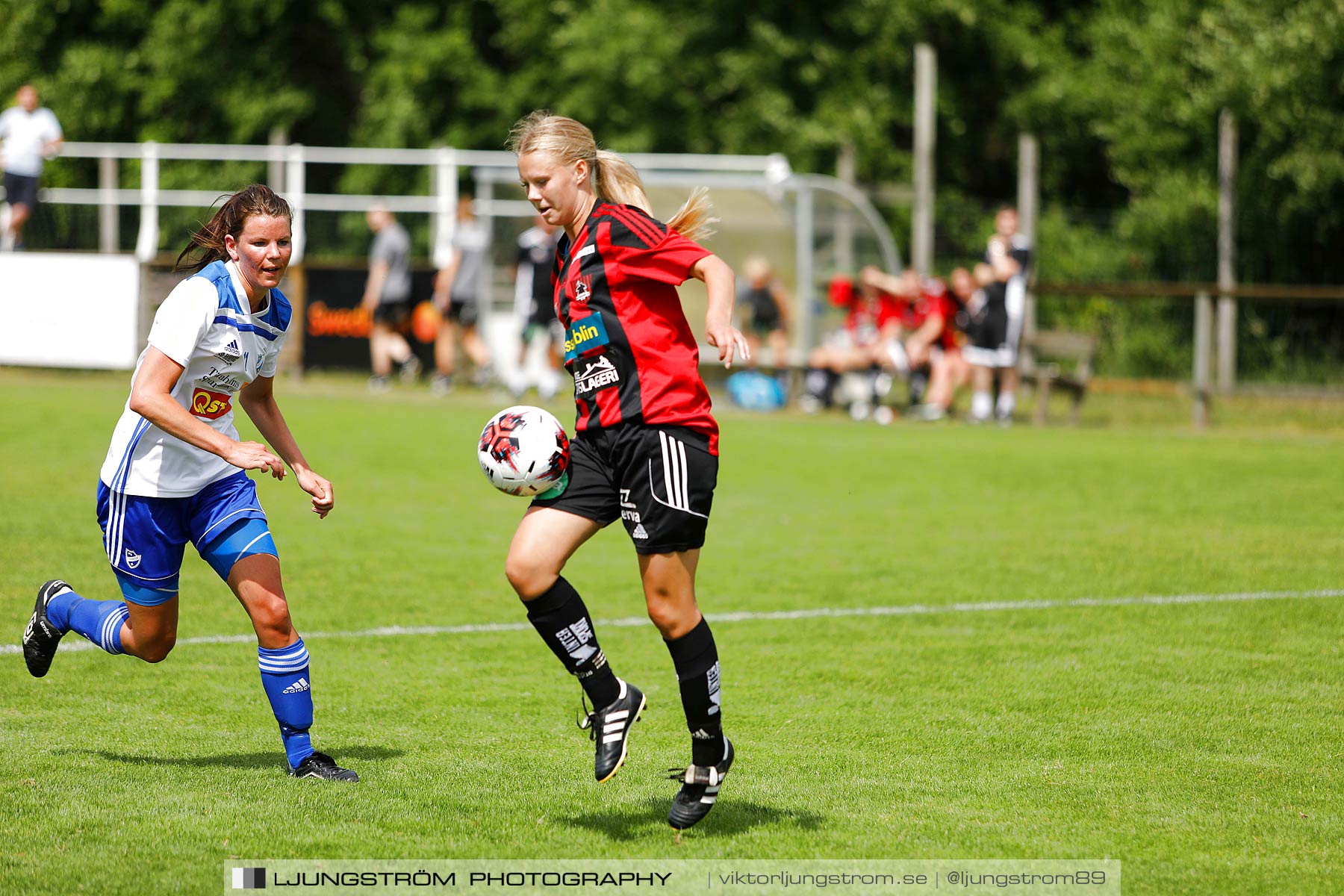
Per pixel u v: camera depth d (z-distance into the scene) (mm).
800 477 45781
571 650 15125
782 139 97375
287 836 15086
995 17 99188
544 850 14828
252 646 24141
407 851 14703
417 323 71125
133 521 16922
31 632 18719
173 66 98625
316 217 73562
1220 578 30719
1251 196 79250
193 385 16812
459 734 19359
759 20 98688
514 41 100500
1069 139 101438
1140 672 22953
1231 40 77562
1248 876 14258
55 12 100125
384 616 26578
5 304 64375
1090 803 16500
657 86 96438
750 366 67875
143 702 20609
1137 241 78875
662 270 14750
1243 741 19141
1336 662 23672
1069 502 41469
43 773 17156
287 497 39906
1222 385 65438
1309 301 65125
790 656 24047
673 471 14836
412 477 43625
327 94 106688
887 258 70000
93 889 13555
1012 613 27422
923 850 14922
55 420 52062
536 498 15250
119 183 97188
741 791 16906
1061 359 71812
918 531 36625
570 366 15430
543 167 15141
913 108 99125
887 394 68938
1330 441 57656
